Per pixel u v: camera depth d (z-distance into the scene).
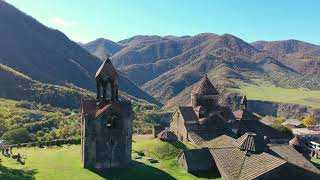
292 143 88.06
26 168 69.25
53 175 65.62
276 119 175.12
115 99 73.94
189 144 91.75
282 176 61.09
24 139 103.44
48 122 140.25
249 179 60.38
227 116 100.25
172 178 67.56
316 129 148.25
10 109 154.62
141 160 78.88
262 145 70.38
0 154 82.00
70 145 98.19
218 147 76.19
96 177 66.00
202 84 100.62
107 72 72.69
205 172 70.94
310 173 62.00
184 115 97.69
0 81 196.38
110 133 71.44
